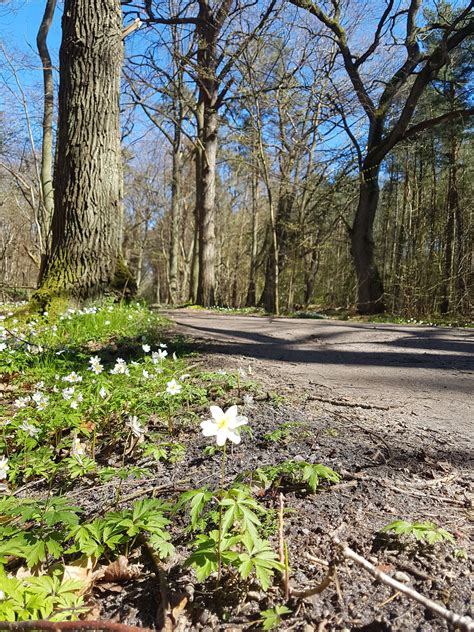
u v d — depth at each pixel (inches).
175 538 68.9
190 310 703.1
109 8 304.2
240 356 206.5
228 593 55.7
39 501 75.9
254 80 677.9
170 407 120.6
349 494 76.0
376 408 128.9
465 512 69.9
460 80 821.2
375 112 741.3
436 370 190.5
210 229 803.4
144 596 57.4
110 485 91.7
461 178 1051.9
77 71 302.5
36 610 51.6
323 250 1151.6
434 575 54.9
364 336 306.2
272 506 73.2
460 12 745.0
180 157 1207.6
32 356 187.5
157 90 746.2
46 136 596.1
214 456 96.4
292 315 663.8
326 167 829.8
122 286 323.9
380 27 715.4
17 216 1348.4
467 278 992.9
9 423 120.4
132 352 208.8
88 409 126.7
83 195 307.1
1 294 670.5
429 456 91.9
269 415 117.7
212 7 682.8
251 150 814.5
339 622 49.2
